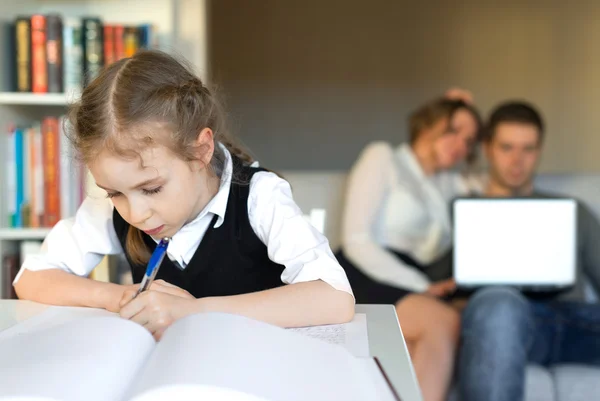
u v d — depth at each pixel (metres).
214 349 0.64
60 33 2.19
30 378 0.62
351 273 2.30
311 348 0.70
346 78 5.68
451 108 2.48
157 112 0.99
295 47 5.66
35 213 2.21
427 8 5.63
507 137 2.45
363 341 0.83
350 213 2.38
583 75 5.64
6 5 2.20
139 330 0.77
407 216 2.40
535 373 1.96
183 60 1.21
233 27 5.64
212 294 1.19
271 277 1.20
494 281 2.25
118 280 2.03
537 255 2.26
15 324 0.96
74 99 1.15
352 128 5.70
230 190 1.17
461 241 2.26
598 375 1.95
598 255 2.36
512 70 5.66
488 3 5.63
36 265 1.16
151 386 0.57
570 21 5.63
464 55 5.64
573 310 2.08
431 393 1.99
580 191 2.59
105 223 1.23
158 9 2.39
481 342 1.87
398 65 5.67
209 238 1.16
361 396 0.61
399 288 2.21
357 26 5.64
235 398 0.56
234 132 1.32
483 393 1.86
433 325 2.04
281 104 5.69
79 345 0.71
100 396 0.61
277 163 5.72
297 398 0.58
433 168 2.50
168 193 0.99
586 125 5.68
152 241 1.20
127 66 1.03
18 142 2.20
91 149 0.98
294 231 1.08
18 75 2.19
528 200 2.27
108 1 2.39
